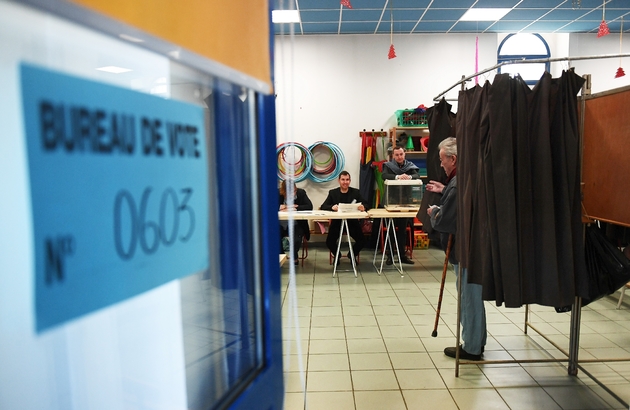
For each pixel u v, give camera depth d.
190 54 0.59
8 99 0.38
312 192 6.58
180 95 0.62
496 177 2.02
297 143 6.32
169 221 0.58
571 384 2.47
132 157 0.51
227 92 0.75
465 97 2.38
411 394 2.39
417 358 2.82
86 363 0.48
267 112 0.87
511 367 2.68
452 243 2.91
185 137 0.61
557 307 2.16
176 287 0.64
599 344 2.98
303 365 2.72
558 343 3.02
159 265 0.57
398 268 5.22
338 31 6.21
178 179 0.60
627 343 2.99
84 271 0.45
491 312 3.65
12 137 0.38
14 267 0.39
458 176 2.46
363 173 6.32
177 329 0.65
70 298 0.44
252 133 0.83
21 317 0.40
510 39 6.75
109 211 0.48
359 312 3.70
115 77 0.48
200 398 0.74
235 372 0.83
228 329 0.82
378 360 2.80
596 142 2.37
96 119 0.46
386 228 5.45
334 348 2.98
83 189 0.44
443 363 2.75
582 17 5.75
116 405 0.53
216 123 0.73
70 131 0.43
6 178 0.38
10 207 0.38
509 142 2.00
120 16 0.47
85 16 0.43
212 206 0.74
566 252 2.05
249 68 0.78
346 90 6.45
